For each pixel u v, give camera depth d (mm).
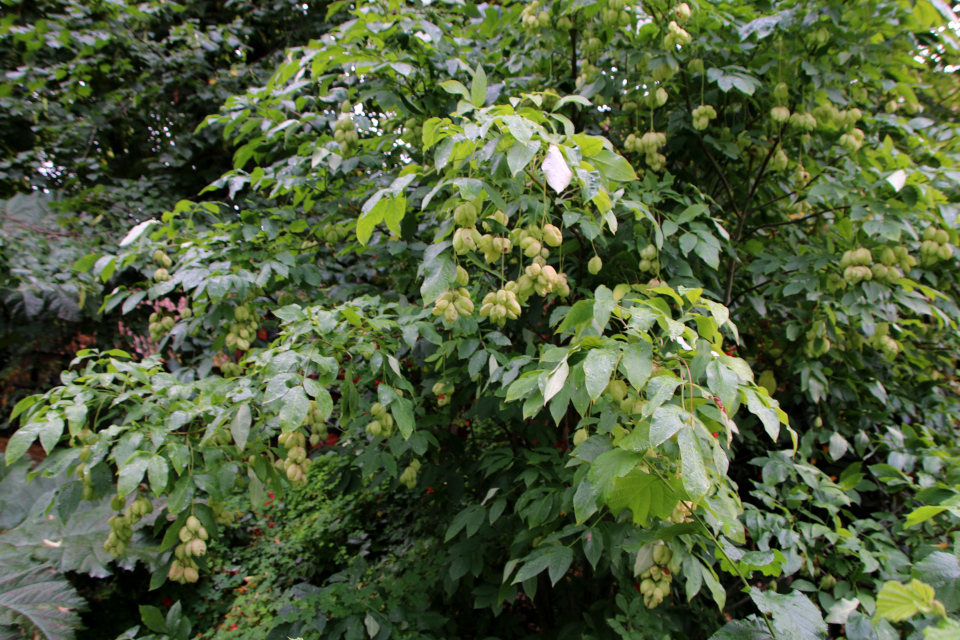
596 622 2377
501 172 1515
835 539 1998
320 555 4113
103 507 3809
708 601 2719
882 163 2316
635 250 2199
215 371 3824
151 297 2225
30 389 4672
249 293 2410
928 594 834
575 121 2664
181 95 5164
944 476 2223
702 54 2453
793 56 2377
